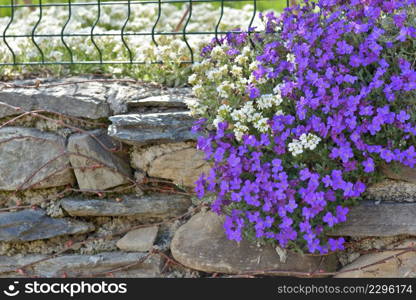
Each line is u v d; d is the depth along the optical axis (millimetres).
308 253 2623
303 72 2594
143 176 2963
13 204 3059
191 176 2898
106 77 3297
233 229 2600
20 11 4547
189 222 2881
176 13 4500
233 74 2717
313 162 2562
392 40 2480
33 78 3285
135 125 2857
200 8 4578
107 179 2957
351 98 2393
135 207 2947
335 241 2445
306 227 2377
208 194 2717
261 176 2436
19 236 2996
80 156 2939
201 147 2574
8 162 2998
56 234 3002
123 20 4238
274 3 5676
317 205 2359
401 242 2621
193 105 2703
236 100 2664
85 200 2986
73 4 3260
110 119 2869
